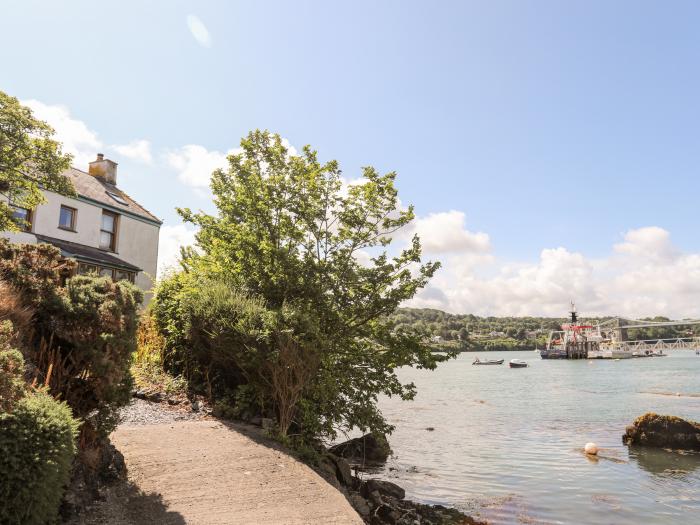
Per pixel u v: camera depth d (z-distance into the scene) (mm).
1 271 5914
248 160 11102
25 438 3850
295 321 8617
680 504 9883
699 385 44750
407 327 10797
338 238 10680
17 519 3736
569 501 10047
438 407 27531
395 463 13375
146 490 5566
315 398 9836
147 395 9664
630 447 15766
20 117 11766
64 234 19750
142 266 23969
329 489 6297
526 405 28672
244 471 6461
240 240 10469
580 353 153625
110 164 25984
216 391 10562
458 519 8789
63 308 5781
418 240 10734
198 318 9594
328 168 10602
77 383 5637
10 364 3973
